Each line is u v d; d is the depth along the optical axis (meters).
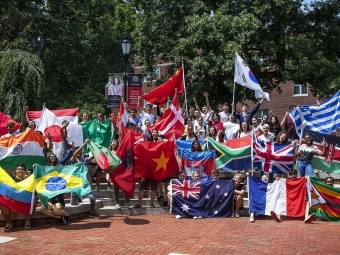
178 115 15.27
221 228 10.80
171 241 9.36
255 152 13.11
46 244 8.99
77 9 32.78
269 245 9.09
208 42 22.92
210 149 13.97
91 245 8.95
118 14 32.00
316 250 8.72
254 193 12.13
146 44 25.52
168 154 12.72
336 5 25.22
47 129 14.58
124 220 11.55
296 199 12.12
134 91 19.50
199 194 12.33
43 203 10.42
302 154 12.98
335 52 25.94
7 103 20.89
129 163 12.19
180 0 24.53
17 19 28.88
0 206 10.48
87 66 34.91
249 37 22.66
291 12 24.30
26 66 21.47
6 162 12.45
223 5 24.42
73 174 11.12
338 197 11.86
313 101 36.47
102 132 15.70
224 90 24.64
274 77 25.94
